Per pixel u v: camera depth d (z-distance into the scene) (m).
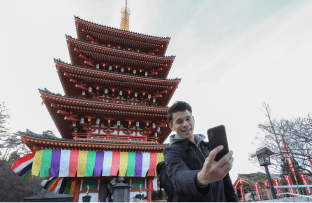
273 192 8.21
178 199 1.61
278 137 18.89
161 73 25.17
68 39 19.84
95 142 15.13
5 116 39.00
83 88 19.31
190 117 1.96
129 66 23.45
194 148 1.87
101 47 20.83
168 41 25.30
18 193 34.84
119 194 10.70
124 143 15.88
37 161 13.80
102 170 14.99
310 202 6.18
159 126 19.14
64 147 14.80
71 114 16.78
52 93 15.41
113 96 20.61
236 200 1.89
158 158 16.41
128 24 33.50
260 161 9.17
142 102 21.47
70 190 18.88
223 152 0.99
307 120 16.77
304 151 16.55
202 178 1.04
